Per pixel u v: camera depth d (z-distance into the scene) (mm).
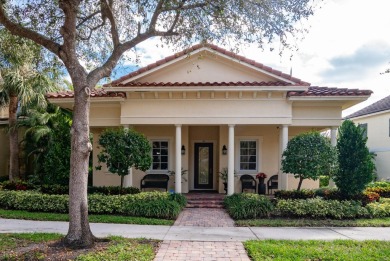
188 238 7598
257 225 9266
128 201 10789
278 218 10195
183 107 12789
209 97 12719
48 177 12648
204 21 8828
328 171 10984
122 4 9289
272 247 6590
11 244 6625
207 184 15977
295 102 12805
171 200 11344
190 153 15898
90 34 9617
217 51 13086
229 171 12742
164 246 6848
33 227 8555
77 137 6539
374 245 7020
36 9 8852
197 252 6430
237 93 12633
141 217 10125
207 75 13500
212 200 12953
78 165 6516
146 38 8133
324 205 10312
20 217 9820
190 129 15938
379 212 10430
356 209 10219
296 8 7672
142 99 12844
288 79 12469
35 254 5848
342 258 5977
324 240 7512
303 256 6102
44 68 10312
